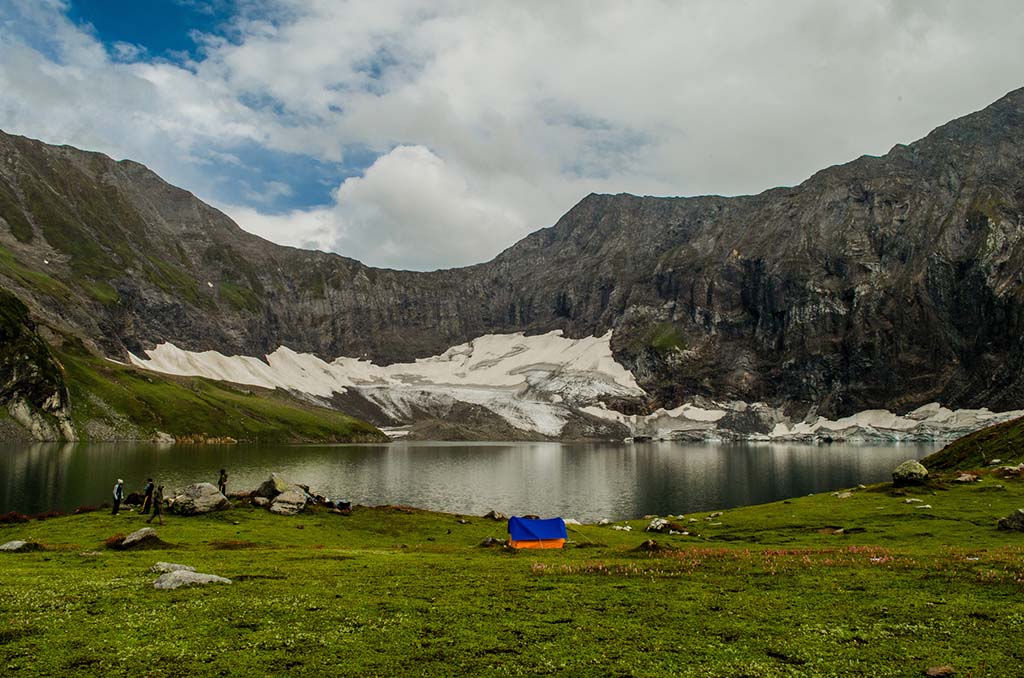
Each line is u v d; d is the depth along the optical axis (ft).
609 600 97.35
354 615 86.28
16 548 144.36
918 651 72.38
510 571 124.06
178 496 220.84
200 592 97.60
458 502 429.79
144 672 64.08
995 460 331.57
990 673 65.77
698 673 66.64
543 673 66.39
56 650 69.41
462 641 76.13
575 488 507.71
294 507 231.91
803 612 89.51
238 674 64.18
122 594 94.58
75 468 483.10
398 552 162.50
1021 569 109.81
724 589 105.09
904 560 126.00
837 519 221.66
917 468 270.87
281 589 101.45
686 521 261.44
